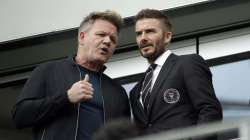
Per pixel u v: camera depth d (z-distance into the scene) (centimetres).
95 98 736
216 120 688
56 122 717
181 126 693
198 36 1180
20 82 1327
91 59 751
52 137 711
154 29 767
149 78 747
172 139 352
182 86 718
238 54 1161
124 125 375
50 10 1303
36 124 729
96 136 375
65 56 1278
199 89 705
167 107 711
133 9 1225
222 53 1164
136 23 782
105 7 1252
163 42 768
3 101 1325
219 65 1160
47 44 1295
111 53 762
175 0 1195
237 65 1155
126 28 1215
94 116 725
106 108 736
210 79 734
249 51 1157
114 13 778
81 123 717
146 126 712
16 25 1322
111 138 370
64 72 746
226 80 1149
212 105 695
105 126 379
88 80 737
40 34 1302
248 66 1149
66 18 1288
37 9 1312
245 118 363
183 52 1180
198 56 742
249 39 1158
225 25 1162
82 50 766
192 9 1184
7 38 1323
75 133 710
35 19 1311
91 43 755
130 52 1213
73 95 700
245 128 357
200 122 683
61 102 702
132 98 752
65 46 1280
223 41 1168
